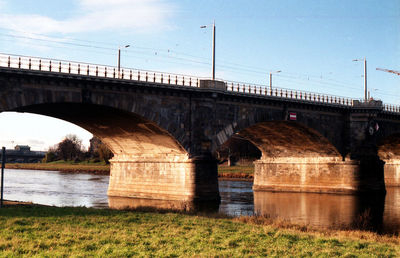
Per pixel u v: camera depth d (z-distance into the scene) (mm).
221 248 22109
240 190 87000
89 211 35156
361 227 42188
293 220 47094
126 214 33656
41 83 48844
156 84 56500
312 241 24906
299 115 74000
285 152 87062
